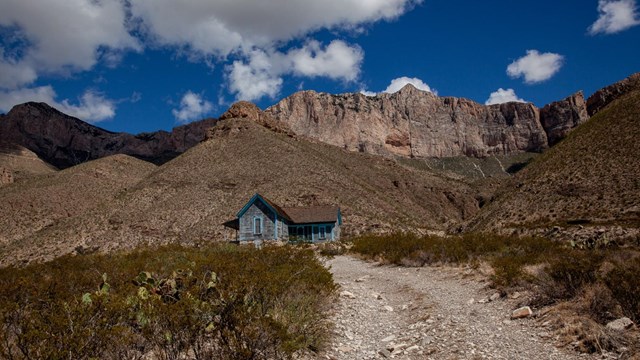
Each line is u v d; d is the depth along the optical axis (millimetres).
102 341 5172
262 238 39188
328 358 6891
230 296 6367
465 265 16578
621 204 32906
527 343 7078
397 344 7664
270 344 6086
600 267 9445
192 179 62719
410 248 21188
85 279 10812
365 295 12711
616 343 6270
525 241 20812
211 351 5934
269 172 64875
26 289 8391
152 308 5875
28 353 4766
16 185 86000
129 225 49125
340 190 65625
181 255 16609
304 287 10195
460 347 7180
